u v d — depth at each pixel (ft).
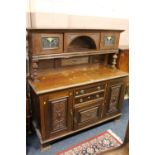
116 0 7.45
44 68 6.31
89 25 7.18
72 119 6.00
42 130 5.44
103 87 6.34
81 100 5.93
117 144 6.23
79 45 6.95
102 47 6.55
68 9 6.42
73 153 5.74
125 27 8.36
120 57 7.71
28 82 5.82
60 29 5.17
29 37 5.04
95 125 7.08
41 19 6.00
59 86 5.25
